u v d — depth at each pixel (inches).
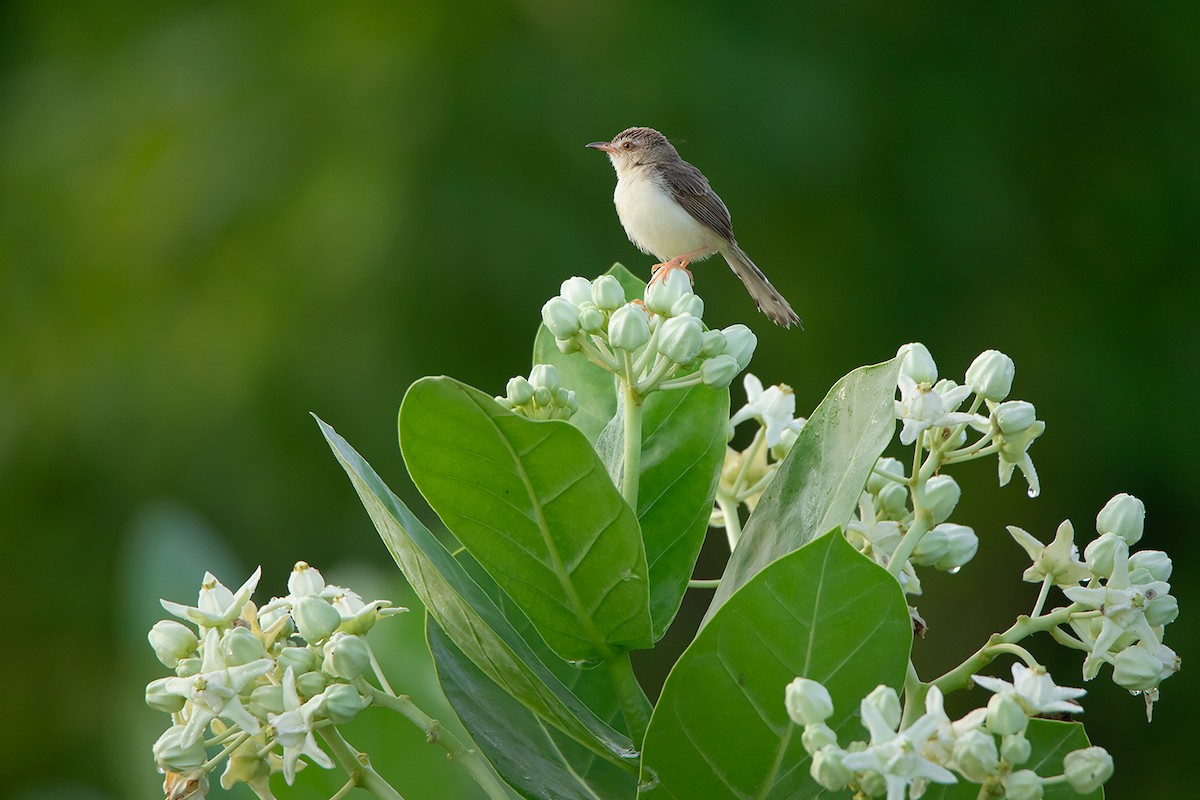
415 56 557.3
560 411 160.9
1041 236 592.1
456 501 139.9
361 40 573.6
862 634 126.4
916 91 582.2
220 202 554.9
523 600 145.8
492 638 134.6
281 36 592.7
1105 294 595.5
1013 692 127.3
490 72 550.6
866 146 562.9
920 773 120.6
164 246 558.3
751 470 179.8
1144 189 606.5
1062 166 606.5
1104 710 566.9
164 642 145.0
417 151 534.9
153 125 587.2
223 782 142.2
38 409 563.8
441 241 524.4
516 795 155.4
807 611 125.1
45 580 565.9
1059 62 621.6
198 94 588.1
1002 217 578.2
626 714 146.9
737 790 134.7
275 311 532.1
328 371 524.1
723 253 359.3
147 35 625.9
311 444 530.0
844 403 148.9
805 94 555.5
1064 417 572.7
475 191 529.3
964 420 145.6
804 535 143.9
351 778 144.8
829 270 561.0
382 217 525.3
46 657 569.0
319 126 556.1
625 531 139.7
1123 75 625.6
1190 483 575.2
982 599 574.2
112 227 571.8
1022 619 146.5
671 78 547.2
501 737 158.4
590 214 538.0
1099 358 577.6
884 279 561.0
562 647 147.6
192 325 545.3
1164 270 600.7
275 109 563.2
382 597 217.5
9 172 606.5
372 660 151.6
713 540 552.4
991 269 575.5
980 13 612.4
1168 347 589.0
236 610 143.9
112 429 552.1
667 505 162.2
